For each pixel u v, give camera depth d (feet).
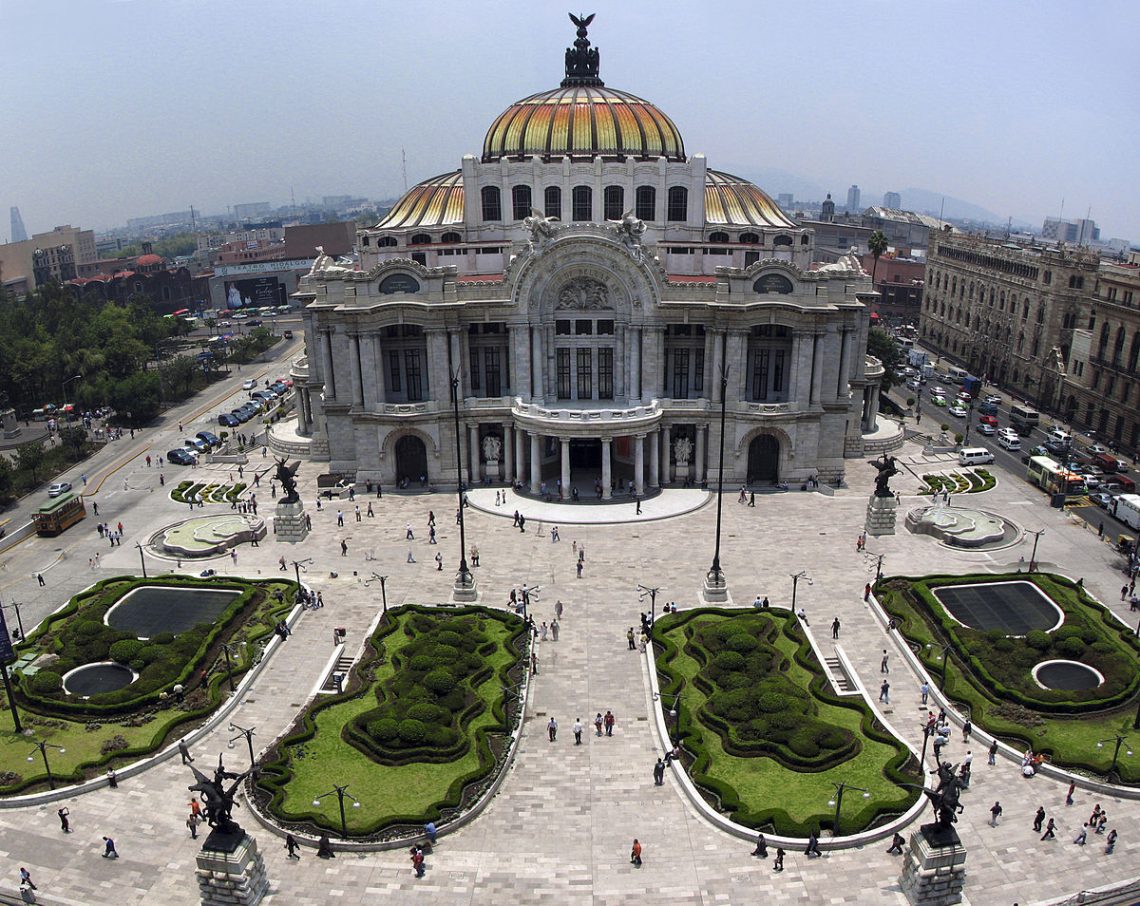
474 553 311.06
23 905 161.99
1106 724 212.23
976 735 209.67
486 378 391.65
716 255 403.34
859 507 361.30
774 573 298.15
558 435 359.05
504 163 400.67
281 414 527.40
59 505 348.59
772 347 381.60
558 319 378.94
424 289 365.40
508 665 237.04
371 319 365.20
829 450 387.96
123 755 202.18
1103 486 394.32
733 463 379.35
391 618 263.29
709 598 276.62
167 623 264.11
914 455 437.99
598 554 314.96
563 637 256.93
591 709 221.66
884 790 186.19
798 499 370.73
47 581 300.61
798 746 197.06
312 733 207.21
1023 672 231.50
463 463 386.73
